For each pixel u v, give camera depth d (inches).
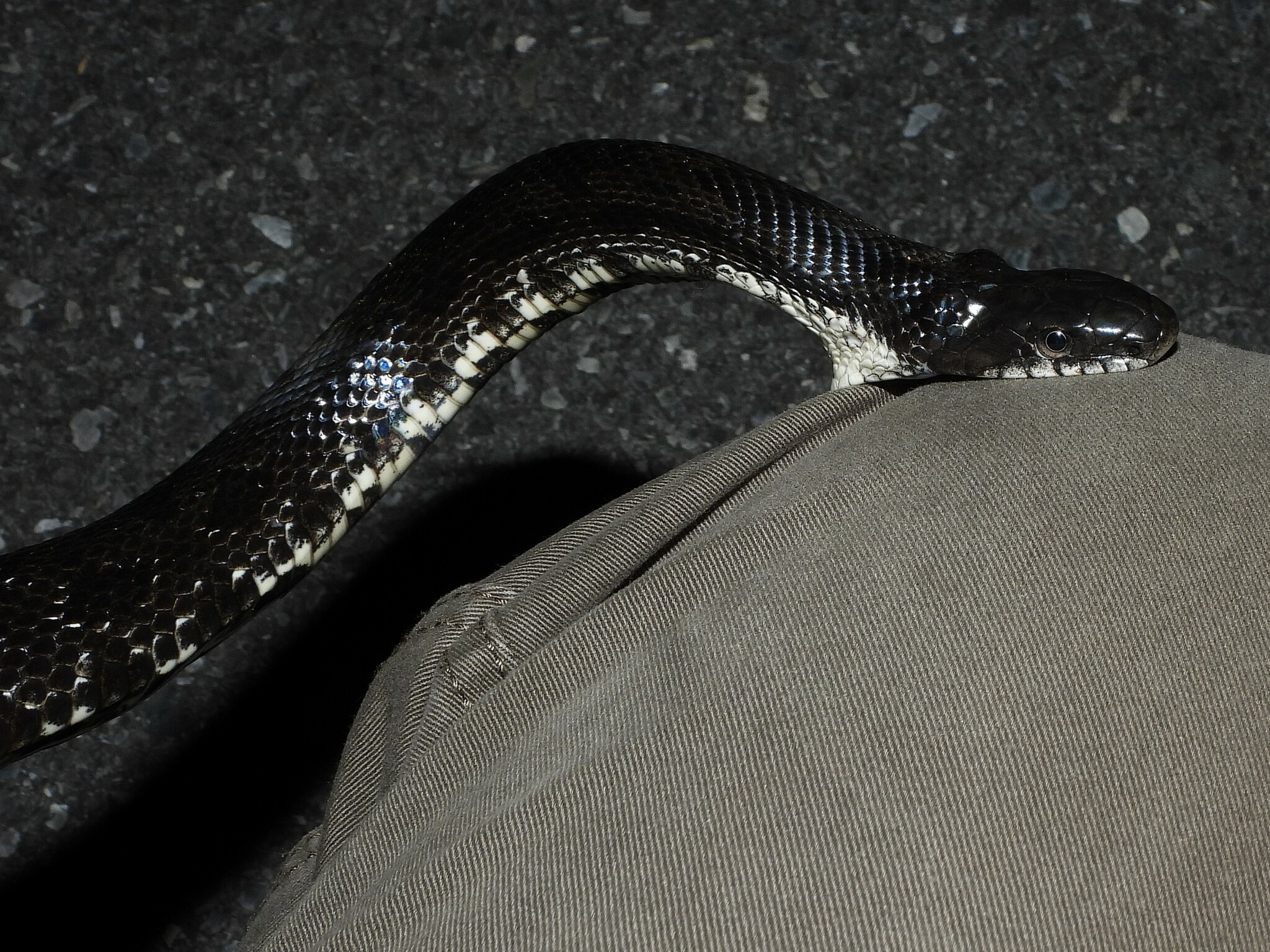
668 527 18.4
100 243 25.2
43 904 22.3
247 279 25.0
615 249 21.9
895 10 26.5
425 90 26.1
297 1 26.5
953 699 17.0
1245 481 17.5
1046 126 25.9
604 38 26.3
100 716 20.3
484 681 18.3
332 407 21.5
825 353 24.7
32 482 24.0
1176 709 16.9
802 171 25.6
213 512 20.9
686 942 15.8
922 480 17.6
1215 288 25.1
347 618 23.5
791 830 16.4
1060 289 21.1
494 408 24.5
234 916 22.3
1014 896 15.9
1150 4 26.5
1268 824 16.6
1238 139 25.8
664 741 17.1
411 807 17.9
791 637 17.2
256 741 22.9
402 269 21.9
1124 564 17.2
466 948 16.5
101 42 26.2
